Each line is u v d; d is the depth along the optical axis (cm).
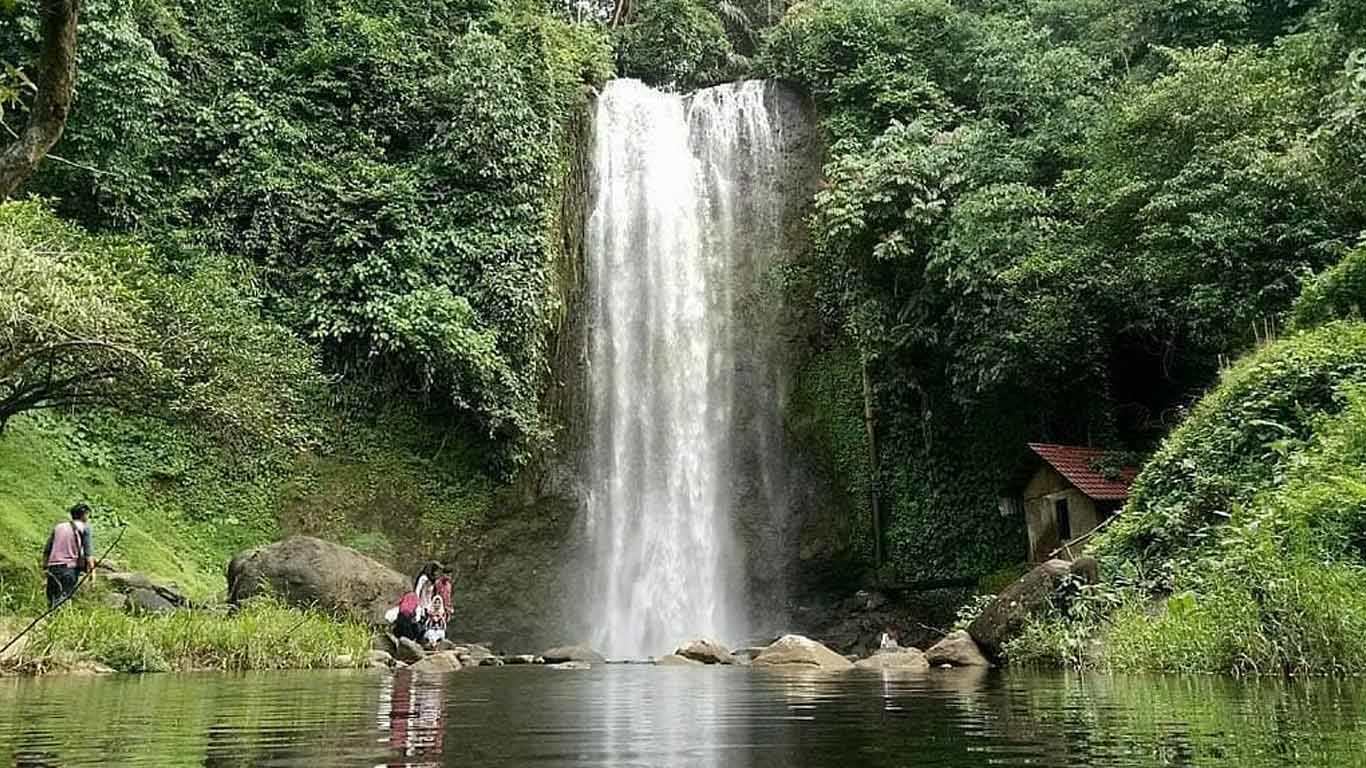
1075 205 1736
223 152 1959
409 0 2238
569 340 2142
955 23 2394
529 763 279
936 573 2006
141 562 1520
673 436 2225
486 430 1906
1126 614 881
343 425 1880
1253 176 1459
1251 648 654
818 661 1057
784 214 2364
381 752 311
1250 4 2084
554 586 1962
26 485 1514
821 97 2423
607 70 2452
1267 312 1441
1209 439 1127
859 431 2133
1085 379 1806
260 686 677
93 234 1770
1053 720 392
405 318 1869
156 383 1332
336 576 1359
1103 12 2241
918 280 1992
